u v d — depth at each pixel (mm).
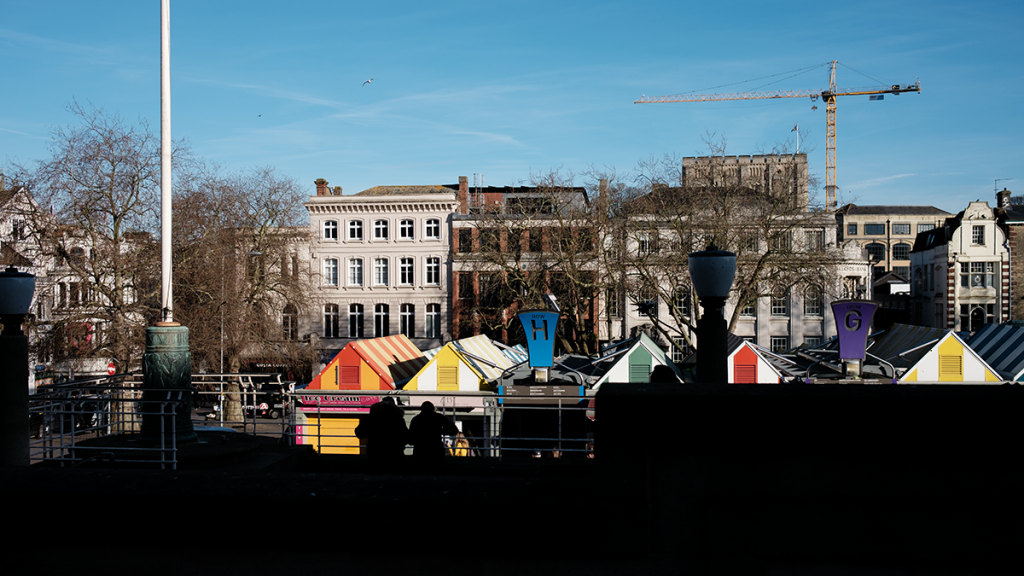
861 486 4078
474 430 27250
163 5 11469
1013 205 60594
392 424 10797
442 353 26500
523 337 46875
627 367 23812
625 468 4141
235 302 35312
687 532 4160
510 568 4121
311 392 13148
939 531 3975
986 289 57938
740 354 23172
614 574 4082
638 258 36375
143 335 31797
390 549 4137
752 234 36344
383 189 62375
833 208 48344
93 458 9773
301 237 44094
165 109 11344
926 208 95500
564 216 42125
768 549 4031
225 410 34688
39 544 4344
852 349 18766
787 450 4129
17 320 8375
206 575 4285
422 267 56438
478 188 62719
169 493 4266
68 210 31391
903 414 4035
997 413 3973
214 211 36156
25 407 8141
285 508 4184
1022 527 3941
